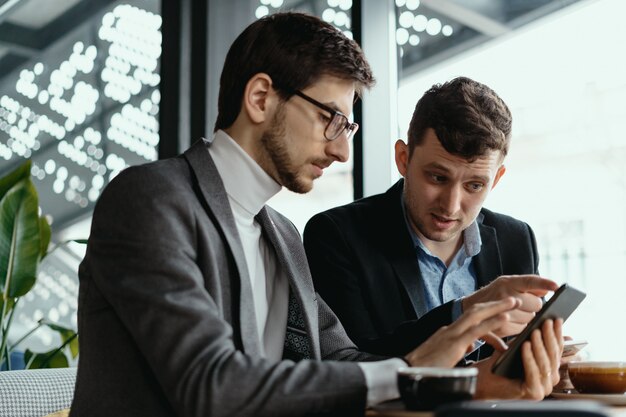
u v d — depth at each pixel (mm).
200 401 1117
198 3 3443
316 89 1356
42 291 4480
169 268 1194
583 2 2863
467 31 2979
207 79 3395
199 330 1155
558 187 3545
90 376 1269
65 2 4305
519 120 3520
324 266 1848
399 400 1176
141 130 3947
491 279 1898
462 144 1636
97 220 1267
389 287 1834
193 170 1351
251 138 1392
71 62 4309
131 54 4012
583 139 3404
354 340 1761
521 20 2971
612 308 3395
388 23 2754
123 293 1194
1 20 4492
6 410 1553
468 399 1021
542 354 1221
